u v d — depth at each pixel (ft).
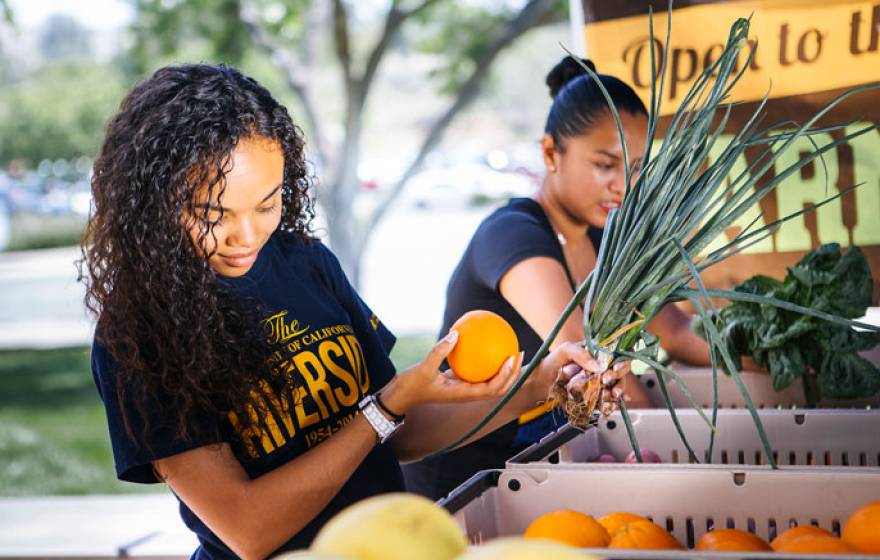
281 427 5.25
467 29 28.60
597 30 9.12
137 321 4.77
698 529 4.76
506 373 4.93
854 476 4.59
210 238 4.74
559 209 7.36
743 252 8.92
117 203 4.71
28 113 46.88
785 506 4.67
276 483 4.91
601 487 4.82
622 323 5.10
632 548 4.12
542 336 6.60
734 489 4.72
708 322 4.57
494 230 6.93
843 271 6.93
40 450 24.50
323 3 28.58
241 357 4.93
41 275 51.13
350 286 6.03
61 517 14.08
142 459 4.79
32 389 30.83
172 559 10.00
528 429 6.85
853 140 8.65
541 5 26.81
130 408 4.79
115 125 4.88
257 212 4.76
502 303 6.97
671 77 8.95
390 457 5.80
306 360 5.41
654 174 5.04
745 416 6.16
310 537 5.36
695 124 5.00
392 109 57.41
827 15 8.61
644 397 7.08
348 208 28.07
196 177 4.61
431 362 4.89
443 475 6.96
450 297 7.23
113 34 48.14
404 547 2.99
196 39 28.81
